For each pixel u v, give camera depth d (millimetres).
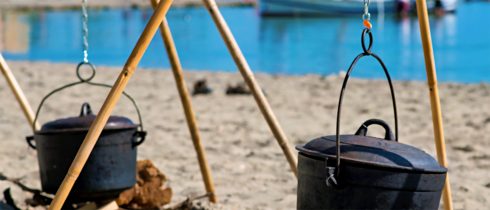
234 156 9594
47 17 49500
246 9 59156
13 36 35062
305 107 13734
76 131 5887
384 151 4223
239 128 11570
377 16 44156
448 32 35844
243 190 7906
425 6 5316
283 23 43562
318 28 39562
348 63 24750
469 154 9680
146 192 6598
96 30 39281
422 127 11656
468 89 15531
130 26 42250
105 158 5941
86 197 5961
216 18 6129
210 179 7043
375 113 13008
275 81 17188
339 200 4188
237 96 14805
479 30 36750
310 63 25078
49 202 6586
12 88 7008
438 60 24734
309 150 4332
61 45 31328
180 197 7461
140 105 13875
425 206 4262
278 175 8602
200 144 6953
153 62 24859
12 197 6801
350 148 4238
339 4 44969
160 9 4973
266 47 30391
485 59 24812
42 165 6113
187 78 17656
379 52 27672
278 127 6324
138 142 6184
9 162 8758
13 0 63719
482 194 7742
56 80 17000
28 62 20953
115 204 6230
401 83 16688
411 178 4160
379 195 4141
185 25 42406
